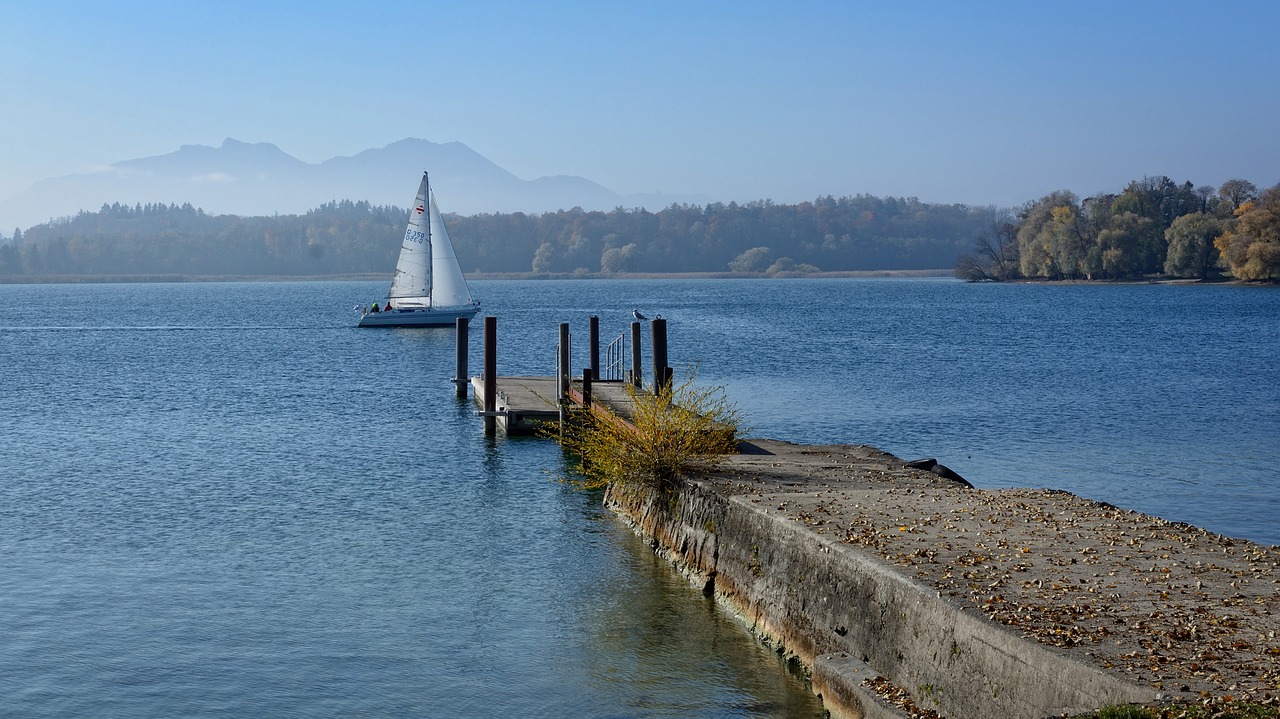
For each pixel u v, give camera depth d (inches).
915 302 5221.5
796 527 505.4
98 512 788.0
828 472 675.4
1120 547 467.2
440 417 1295.5
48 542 705.0
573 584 614.2
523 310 4569.4
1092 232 6658.5
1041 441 1095.6
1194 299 5012.3
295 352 2410.2
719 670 489.4
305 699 468.8
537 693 472.1
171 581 623.8
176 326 3572.8
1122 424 1214.3
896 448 1055.6
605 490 828.0
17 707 459.8
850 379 1710.1
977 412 1312.7
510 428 1135.0
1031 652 339.3
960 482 697.0
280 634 541.3
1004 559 444.8
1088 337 2753.4
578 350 2384.4
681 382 1642.5
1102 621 363.6
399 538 714.2
